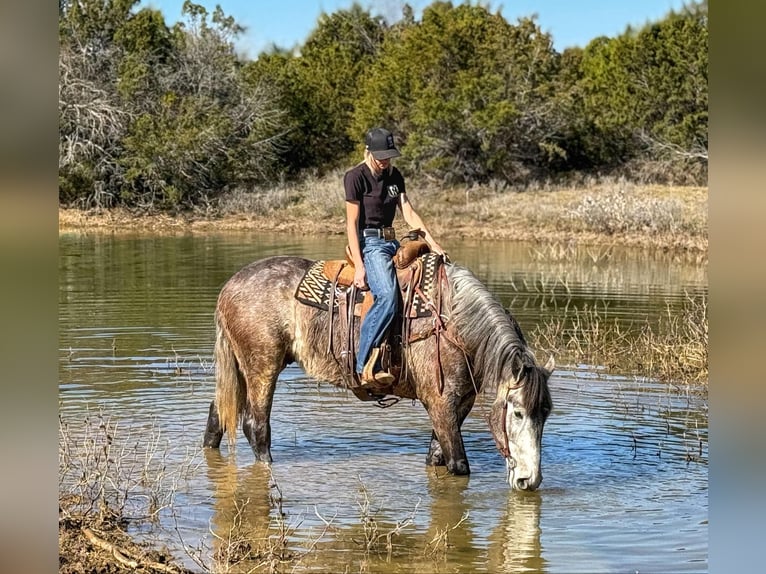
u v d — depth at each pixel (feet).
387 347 26.07
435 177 119.03
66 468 25.95
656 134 120.06
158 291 57.00
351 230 26.23
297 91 135.03
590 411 33.22
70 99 115.55
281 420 32.40
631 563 20.48
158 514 23.44
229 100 129.18
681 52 118.42
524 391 24.25
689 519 23.16
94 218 108.78
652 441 29.78
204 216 110.63
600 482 26.00
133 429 30.09
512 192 113.29
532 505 24.20
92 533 21.61
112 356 39.52
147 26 125.90
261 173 123.85
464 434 31.35
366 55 153.48
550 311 51.67
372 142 26.23
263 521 23.03
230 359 27.96
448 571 20.18
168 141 114.32
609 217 91.71
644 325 47.37
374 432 31.07
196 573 19.99
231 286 27.89
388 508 23.98
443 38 125.90
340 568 20.34
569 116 121.70
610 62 130.31
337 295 26.66
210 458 28.04
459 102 117.39
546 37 129.29
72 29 123.13
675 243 83.41
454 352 25.63
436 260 26.40
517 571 20.10
